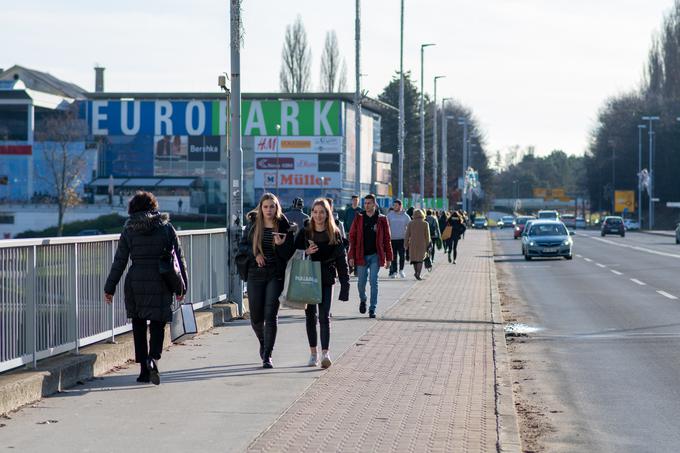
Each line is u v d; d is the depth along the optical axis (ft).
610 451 47.73
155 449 43.93
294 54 604.90
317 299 67.82
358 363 71.36
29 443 44.88
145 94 536.42
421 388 60.64
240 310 101.55
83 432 47.29
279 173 524.93
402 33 278.87
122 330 73.36
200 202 524.11
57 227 513.45
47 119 521.65
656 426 53.52
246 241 68.69
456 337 88.02
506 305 130.00
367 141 581.53
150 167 529.45
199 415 51.62
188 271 88.94
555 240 256.93
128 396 56.90
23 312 55.57
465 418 51.44
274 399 56.54
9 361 53.83
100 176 529.86
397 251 173.06
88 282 66.13
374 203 105.29
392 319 103.24
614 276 189.67
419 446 44.83
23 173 513.45
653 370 73.00
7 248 53.21
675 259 258.78
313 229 69.87
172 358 72.79
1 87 514.68
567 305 129.18
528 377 70.44
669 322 106.22
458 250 313.94
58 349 60.90
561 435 51.34
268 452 43.45
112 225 515.91
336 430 48.19
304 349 78.59
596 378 69.77
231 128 102.37
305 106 521.65
